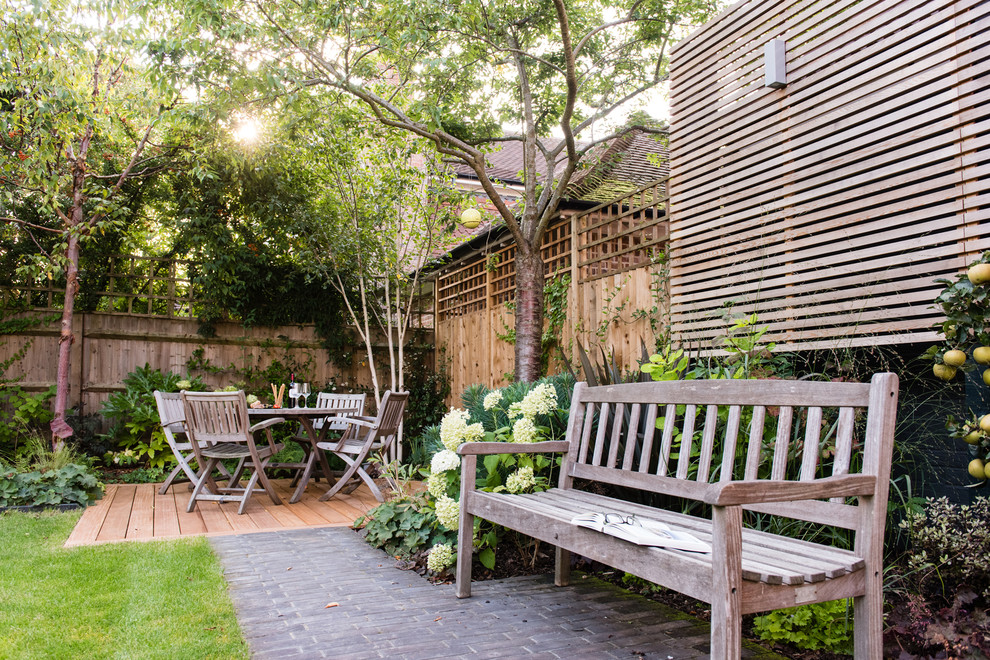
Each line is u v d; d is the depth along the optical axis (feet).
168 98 19.98
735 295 12.72
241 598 9.52
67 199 23.77
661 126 27.14
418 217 29.01
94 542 12.71
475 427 11.51
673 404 9.00
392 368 28.60
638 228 18.63
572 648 7.75
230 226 28.76
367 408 31.45
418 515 12.34
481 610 9.15
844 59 10.75
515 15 22.59
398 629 8.32
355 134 25.62
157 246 32.94
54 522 14.66
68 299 22.18
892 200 9.93
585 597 9.78
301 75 17.89
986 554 7.68
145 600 9.02
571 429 10.48
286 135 24.04
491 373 27.35
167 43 16.33
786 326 11.34
